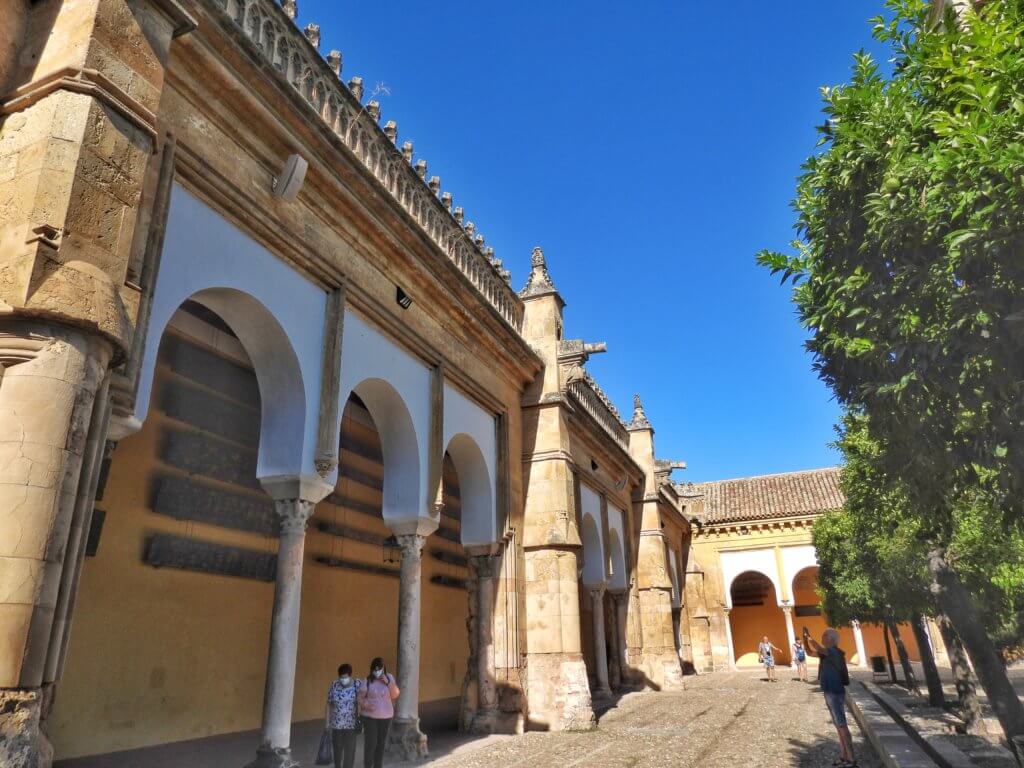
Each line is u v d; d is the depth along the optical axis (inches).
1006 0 160.9
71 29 203.6
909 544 439.2
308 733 465.7
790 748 405.4
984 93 149.2
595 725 508.7
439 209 476.4
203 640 420.5
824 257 216.5
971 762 299.9
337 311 345.4
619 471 865.5
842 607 841.5
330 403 328.8
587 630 927.7
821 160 207.6
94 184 190.4
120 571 371.6
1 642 147.7
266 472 312.8
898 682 930.7
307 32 352.2
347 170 346.6
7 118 198.7
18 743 144.0
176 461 411.2
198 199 270.5
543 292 621.0
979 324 158.1
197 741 400.2
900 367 186.1
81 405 171.6
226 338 451.2
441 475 431.2
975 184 150.3
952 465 197.8
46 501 159.2
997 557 410.9
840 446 502.3
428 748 417.4
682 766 355.9
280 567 301.7
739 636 1576.0
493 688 484.7
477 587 507.2
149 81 216.7
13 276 171.0
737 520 1402.6
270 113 298.4
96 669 351.6
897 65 192.7
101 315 177.5
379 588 610.5
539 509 557.0
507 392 563.5
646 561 922.1
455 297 461.1
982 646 316.5
